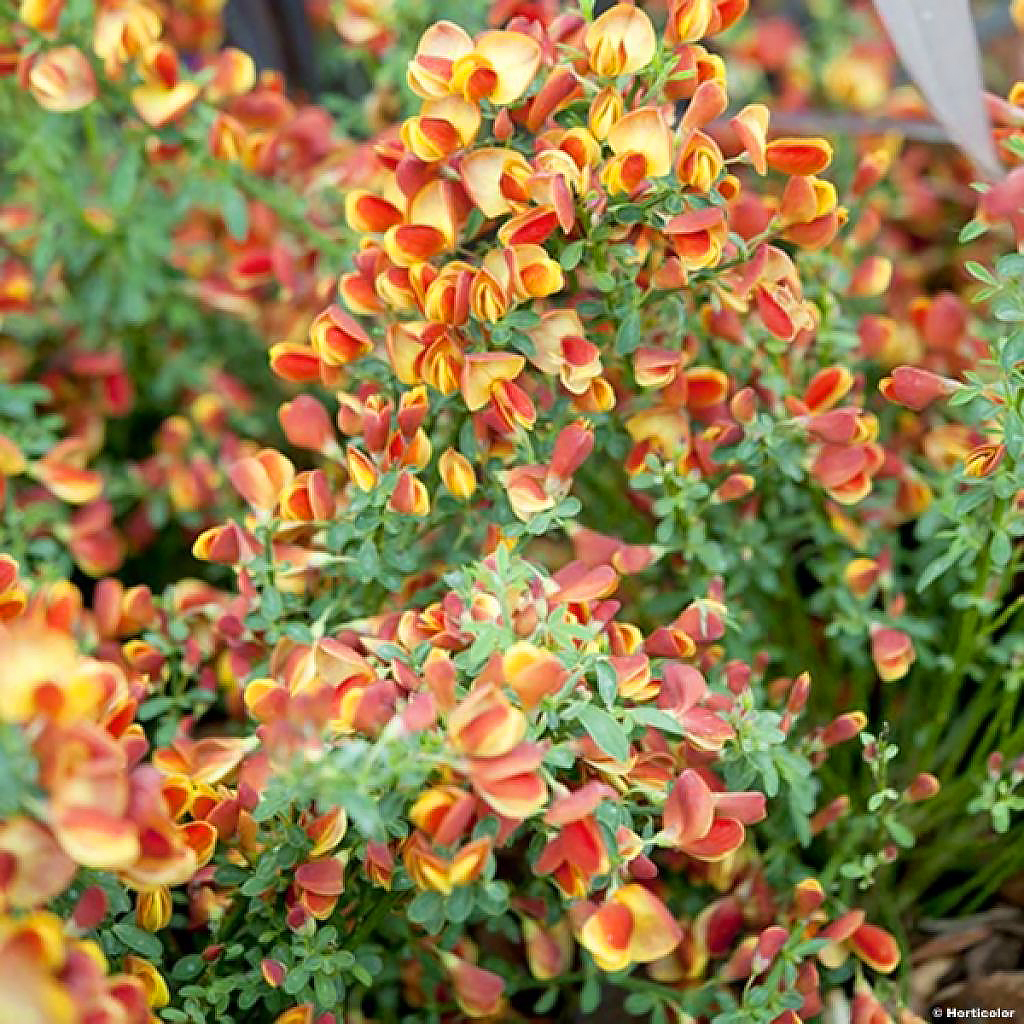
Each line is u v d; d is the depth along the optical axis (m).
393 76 0.75
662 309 0.66
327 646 0.59
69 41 0.70
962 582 0.71
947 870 0.71
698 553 0.66
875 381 0.74
